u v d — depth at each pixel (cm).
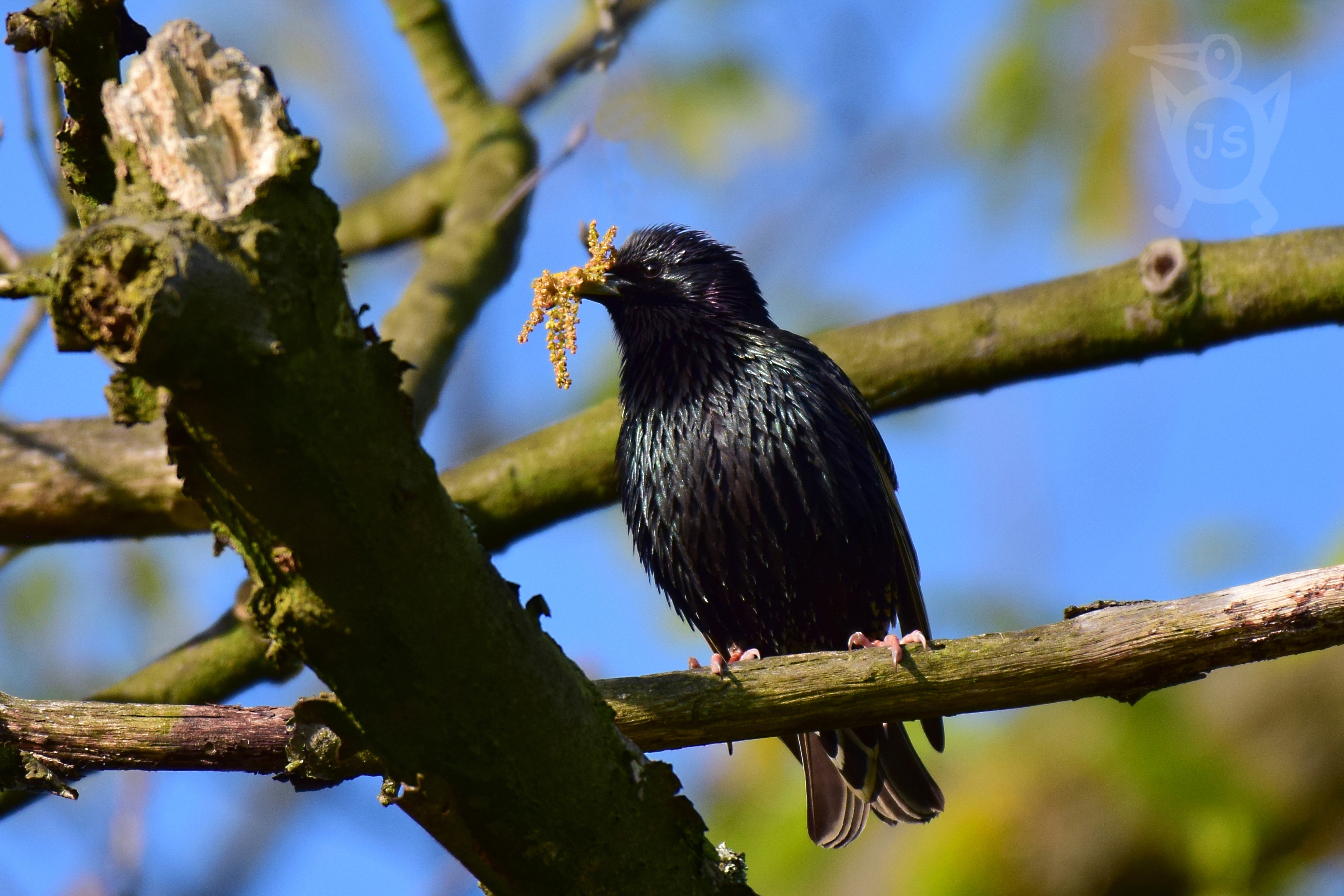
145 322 397
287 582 490
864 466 1075
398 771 555
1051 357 1006
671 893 591
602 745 565
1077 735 1095
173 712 633
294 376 431
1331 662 1062
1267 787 1049
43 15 486
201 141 428
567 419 1100
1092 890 1034
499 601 517
